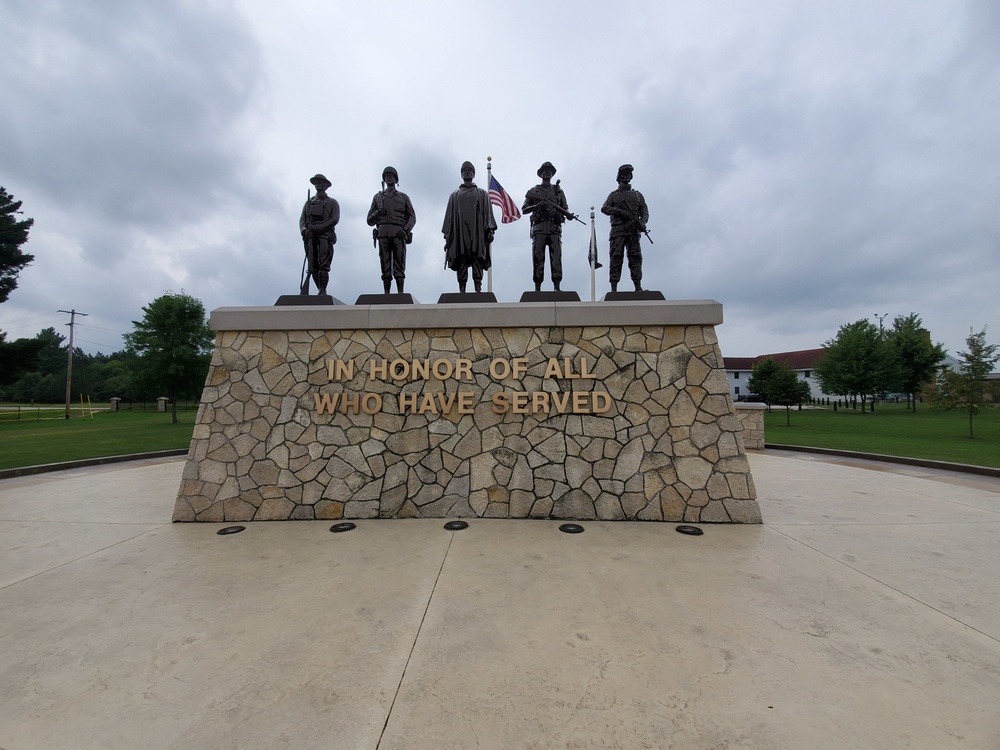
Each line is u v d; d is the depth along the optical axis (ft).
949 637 9.45
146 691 7.80
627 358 19.10
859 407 157.99
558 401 18.94
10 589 11.89
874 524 17.49
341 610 10.64
